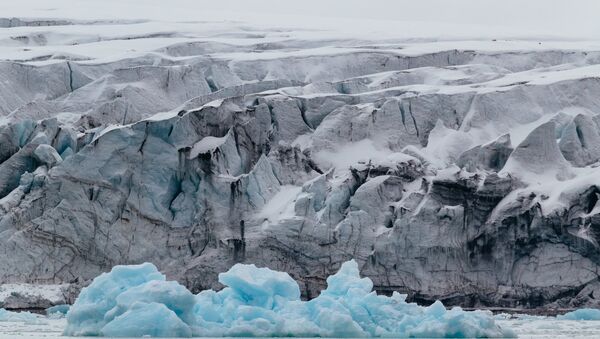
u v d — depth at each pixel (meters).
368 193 67.38
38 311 63.38
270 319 48.03
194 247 67.25
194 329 47.12
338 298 49.88
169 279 66.38
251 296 49.59
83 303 48.19
